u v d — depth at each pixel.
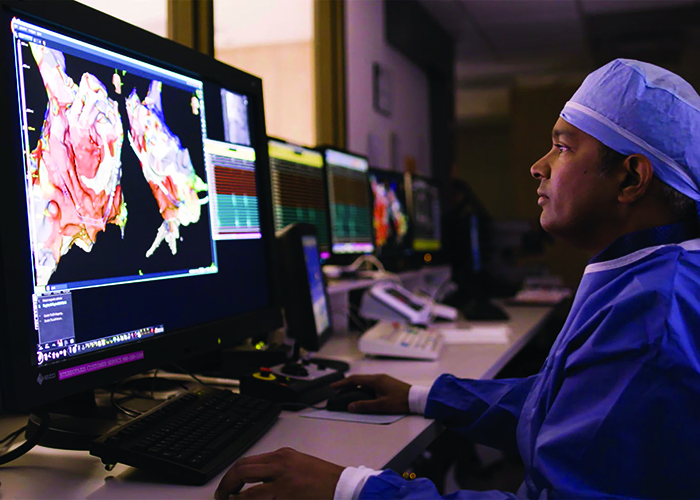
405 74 4.91
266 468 0.75
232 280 1.20
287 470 0.75
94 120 0.89
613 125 0.84
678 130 0.82
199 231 1.11
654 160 0.82
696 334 0.74
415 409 1.15
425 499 0.72
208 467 0.80
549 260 6.64
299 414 1.13
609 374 0.74
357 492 0.73
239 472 0.74
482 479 2.67
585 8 5.32
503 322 2.50
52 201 0.81
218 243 1.16
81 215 0.85
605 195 0.86
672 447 0.70
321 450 0.92
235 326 1.18
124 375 0.90
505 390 1.12
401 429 1.05
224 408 1.01
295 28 4.25
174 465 0.78
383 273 2.70
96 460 0.88
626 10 5.40
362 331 2.27
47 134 0.81
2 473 0.82
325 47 3.61
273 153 2.03
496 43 6.34
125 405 1.07
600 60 7.01
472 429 1.10
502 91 8.59
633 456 0.70
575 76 7.88
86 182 0.87
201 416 0.95
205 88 1.15
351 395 1.17
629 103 0.84
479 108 9.66
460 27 5.73
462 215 4.11
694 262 0.79
